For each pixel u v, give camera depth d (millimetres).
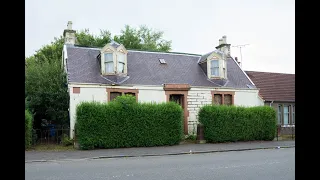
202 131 19234
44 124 19000
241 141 20109
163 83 21094
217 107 19547
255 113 20547
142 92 20312
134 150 15414
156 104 17844
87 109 15828
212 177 8219
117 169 9672
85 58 20844
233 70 25188
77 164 10984
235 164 10648
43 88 19141
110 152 14586
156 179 7996
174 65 23422
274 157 12602
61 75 20047
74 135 16828
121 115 16594
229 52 27078
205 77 23203
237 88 22906
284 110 26281
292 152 14516
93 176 8453
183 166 10250
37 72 20016
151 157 13164
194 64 24422
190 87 21359
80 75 19188
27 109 16500
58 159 12266
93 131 15852
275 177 8195
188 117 21172
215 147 16656
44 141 17922
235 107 20062
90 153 14172
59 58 30922
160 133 17469
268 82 27516
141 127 17047
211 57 23172
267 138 20891
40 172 9180
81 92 18688
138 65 22062
